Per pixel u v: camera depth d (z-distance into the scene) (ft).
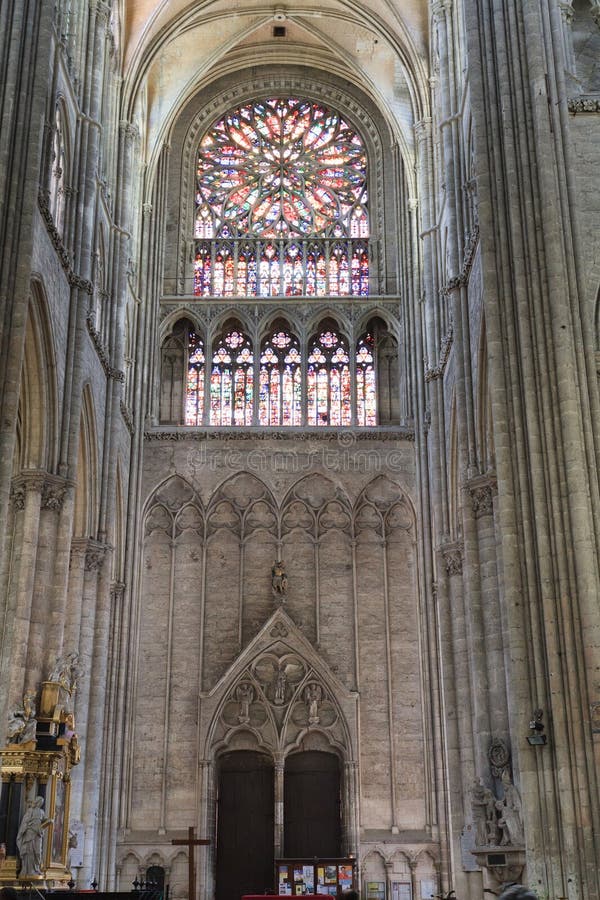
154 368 143.54
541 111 86.02
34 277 87.20
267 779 128.36
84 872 102.32
